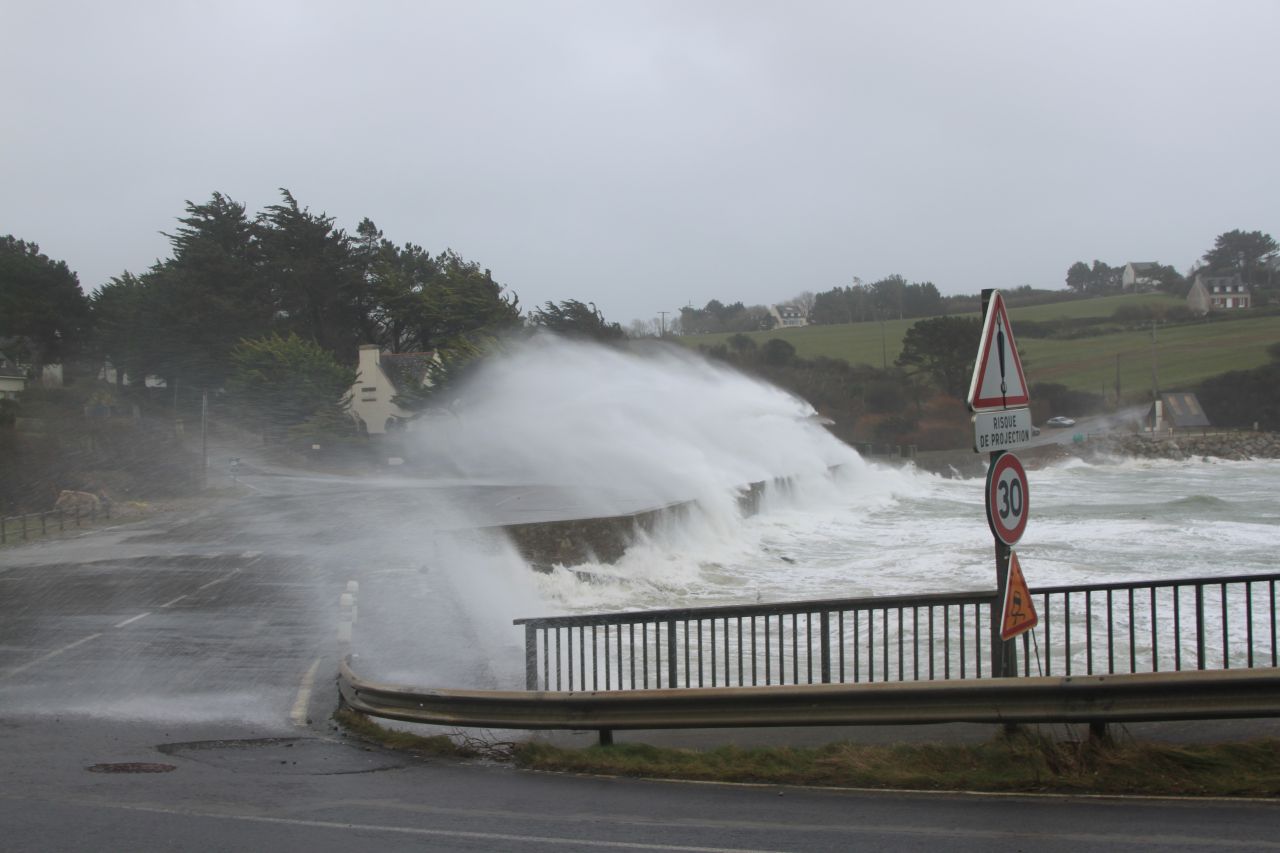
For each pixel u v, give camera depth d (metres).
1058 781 7.22
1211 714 7.04
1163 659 13.57
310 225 90.75
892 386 94.31
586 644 15.65
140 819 7.00
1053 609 17.39
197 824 6.86
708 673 13.52
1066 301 155.12
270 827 6.79
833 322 161.88
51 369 77.31
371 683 10.51
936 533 33.59
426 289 84.25
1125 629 15.40
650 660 14.35
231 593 19.34
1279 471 77.38
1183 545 29.03
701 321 170.38
